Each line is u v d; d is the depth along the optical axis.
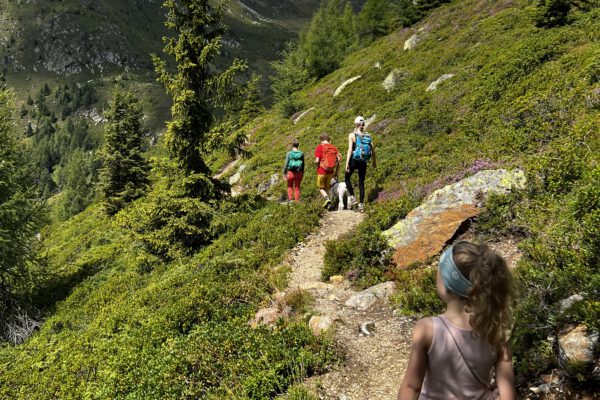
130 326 9.15
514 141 9.90
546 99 10.91
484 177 8.28
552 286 4.29
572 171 6.72
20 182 17.81
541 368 3.68
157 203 14.15
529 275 4.59
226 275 9.40
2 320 15.70
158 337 7.57
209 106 15.27
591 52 12.61
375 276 7.61
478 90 16.56
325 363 5.21
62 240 31.16
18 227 17.16
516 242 6.68
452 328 1.94
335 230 10.88
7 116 18.08
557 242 4.96
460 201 8.09
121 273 15.42
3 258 16.44
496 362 1.96
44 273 18.31
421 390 2.05
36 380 8.89
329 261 8.62
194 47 14.59
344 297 7.30
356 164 11.88
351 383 4.88
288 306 7.14
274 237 10.95
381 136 18.77
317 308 6.84
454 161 11.16
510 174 7.99
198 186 14.80
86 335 9.93
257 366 5.36
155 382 5.77
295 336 5.72
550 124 9.45
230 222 13.95
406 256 7.70
